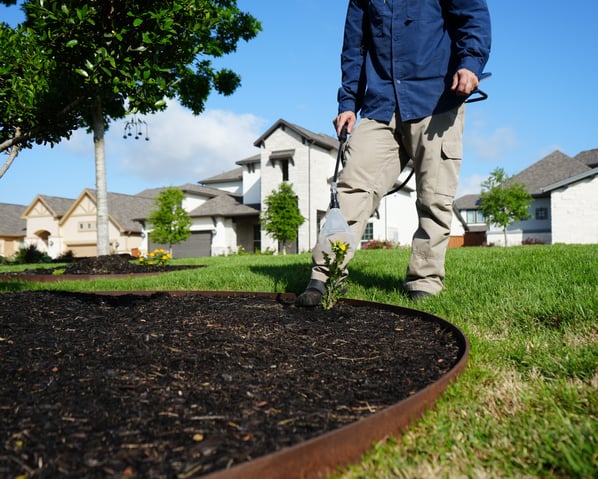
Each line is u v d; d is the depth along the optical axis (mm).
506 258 4824
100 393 1356
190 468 968
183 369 1597
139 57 2629
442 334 2174
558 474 1029
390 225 25062
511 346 2045
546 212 26094
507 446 1159
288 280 3980
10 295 3334
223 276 4750
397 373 1616
